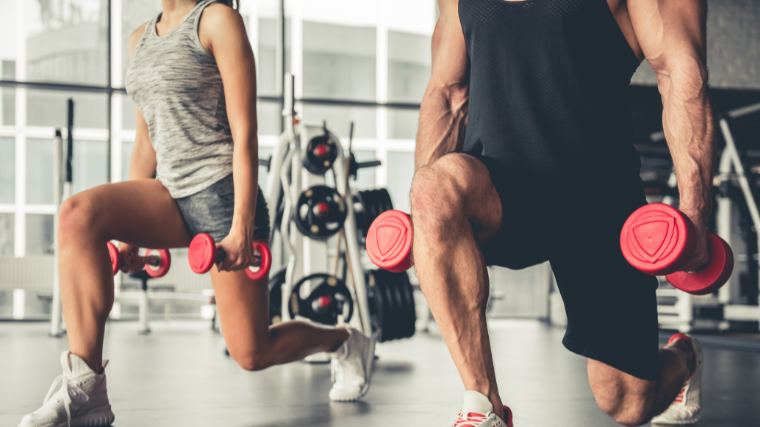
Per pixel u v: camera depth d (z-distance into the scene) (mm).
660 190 3945
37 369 2441
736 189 4551
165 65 1324
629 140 1065
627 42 1026
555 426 1396
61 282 1265
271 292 2928
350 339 1740
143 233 1350
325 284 2596
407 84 7383
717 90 6312
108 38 5895
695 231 759
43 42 6406
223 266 1261
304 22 7164
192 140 1343
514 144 1009
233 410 1571
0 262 4875
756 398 1842
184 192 1354
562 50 991
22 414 1511
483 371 855
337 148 2641
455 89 1186
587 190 1018
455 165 929
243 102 1307
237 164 1290
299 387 1992
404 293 2885
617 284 1068
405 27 7398
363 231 2941
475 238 970
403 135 7305
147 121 1389
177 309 6840
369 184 7234
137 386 1991
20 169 6500
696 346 1401
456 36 1166
